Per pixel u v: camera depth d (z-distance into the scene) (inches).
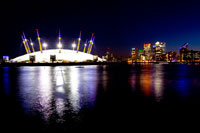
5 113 316.8
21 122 268.4
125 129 240.7
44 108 351.3
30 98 455.2
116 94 516.7
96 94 516.7
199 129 241.3
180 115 303.9
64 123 263.4
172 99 440.5
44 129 240.4
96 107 358.9
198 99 442.6
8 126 252.1
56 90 600.1
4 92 557.6
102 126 251.4
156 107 358.6
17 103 397.4
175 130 237.9
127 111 328.2
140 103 395.9
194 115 303.6
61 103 396.5
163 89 626.2
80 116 297.3
